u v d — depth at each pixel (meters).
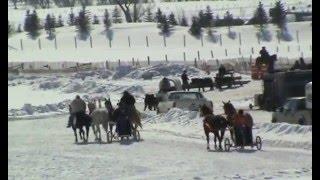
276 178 18.92
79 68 83.12
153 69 73.50
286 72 42.09
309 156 24.31
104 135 36.34
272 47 108.38
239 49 103.19
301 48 105.69
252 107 44.78
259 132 30.00
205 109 28.36
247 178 19.09
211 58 93.19
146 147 29.22
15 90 67.50
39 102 58.97
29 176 21.55
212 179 19.17
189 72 73.75
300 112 31.48
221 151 27.00
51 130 40.16
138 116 32.66
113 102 57.06
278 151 26.11
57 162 25.17
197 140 31.52
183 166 22.88
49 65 87.94
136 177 20.53
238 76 63.81
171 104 43.19
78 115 32.69
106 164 24.12
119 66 79.81
